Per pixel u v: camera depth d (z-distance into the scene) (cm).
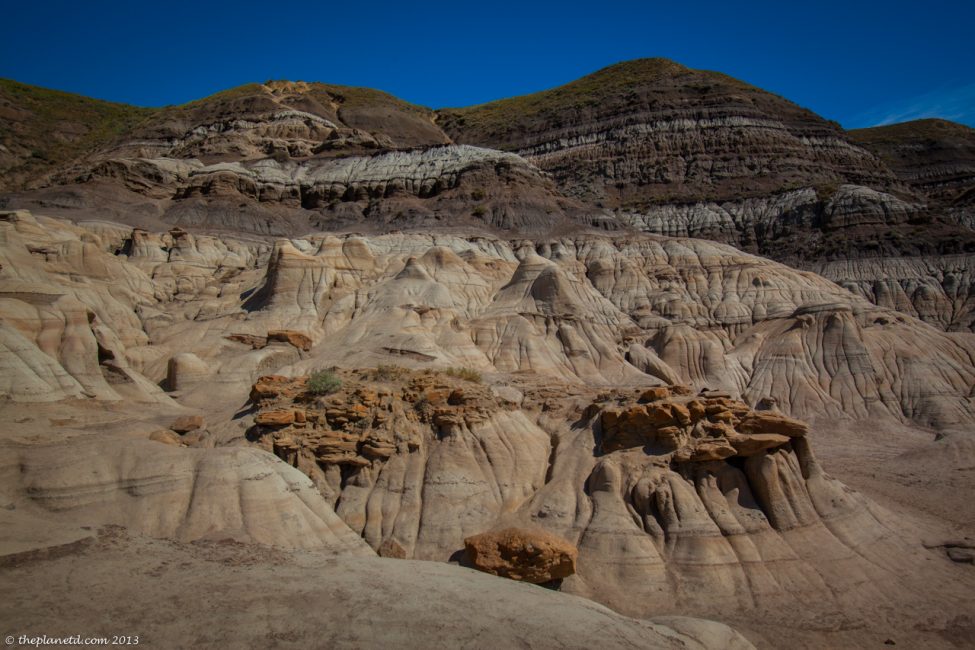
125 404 3250
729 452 2598
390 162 8925
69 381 3030
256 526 2048
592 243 7075
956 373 5181
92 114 16088
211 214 7456
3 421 2448
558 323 5134
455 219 7462
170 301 5425
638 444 2783
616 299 6412
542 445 3031
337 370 3450
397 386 3142
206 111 13075
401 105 17750
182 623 1274
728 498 2569
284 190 8475
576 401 3284
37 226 4891
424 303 4888
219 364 4122
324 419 2848
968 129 15075
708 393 2980
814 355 5412
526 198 7988
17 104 14900
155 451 2216
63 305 3381
